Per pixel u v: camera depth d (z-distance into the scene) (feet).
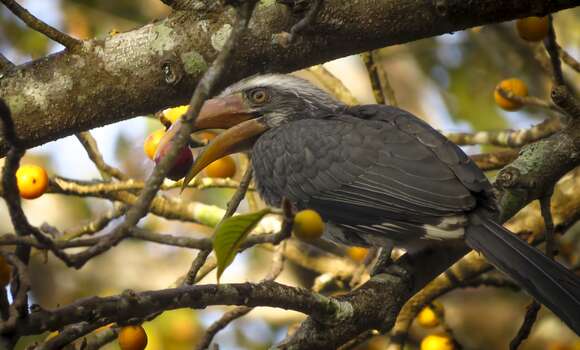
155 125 54.65
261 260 55.77
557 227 40.40
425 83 63.26
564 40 58.85
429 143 34.35
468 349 55.36
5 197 22.35
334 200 35.14
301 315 55.93
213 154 38.50
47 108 32.14
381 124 35.81
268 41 32.42
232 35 24.44
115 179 40.96
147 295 25.61
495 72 61.16
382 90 41.86
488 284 40.70
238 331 55.57
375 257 40.81
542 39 36.52
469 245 31.83
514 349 33.91
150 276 56.59
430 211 32.83
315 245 49.11
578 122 34.73
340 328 29.60
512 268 30.73
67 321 24.27
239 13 24.50
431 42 61.41
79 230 36.88
